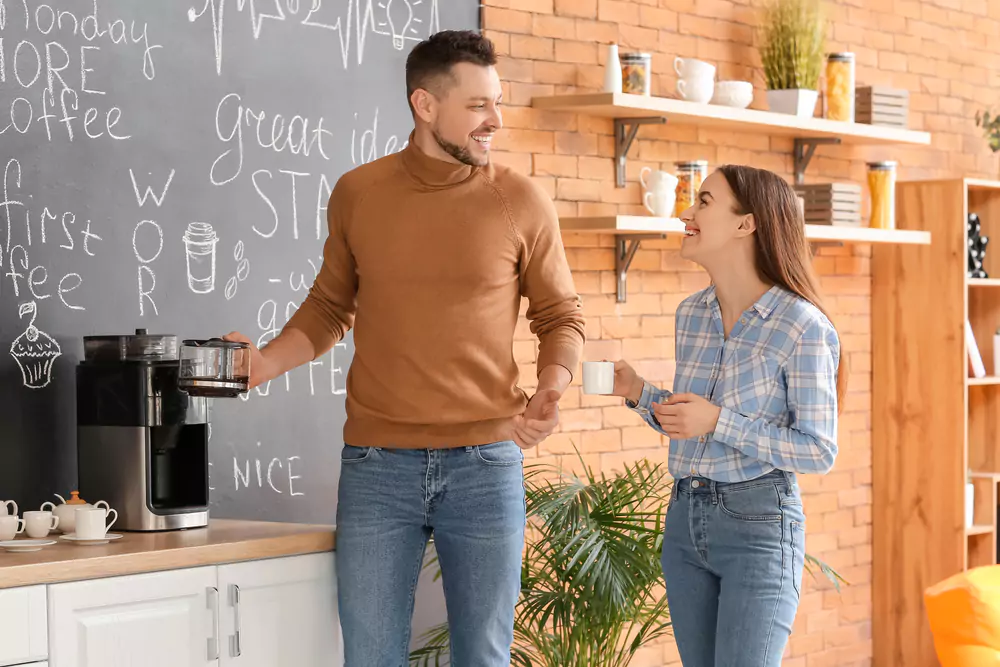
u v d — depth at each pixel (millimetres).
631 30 4320
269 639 2635
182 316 3217
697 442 2605
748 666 2500
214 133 3285
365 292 2625
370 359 2611
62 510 2693
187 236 3229
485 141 2570
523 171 4031
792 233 2637
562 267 2715
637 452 4328
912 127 5305
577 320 2703
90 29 3059
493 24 3945
